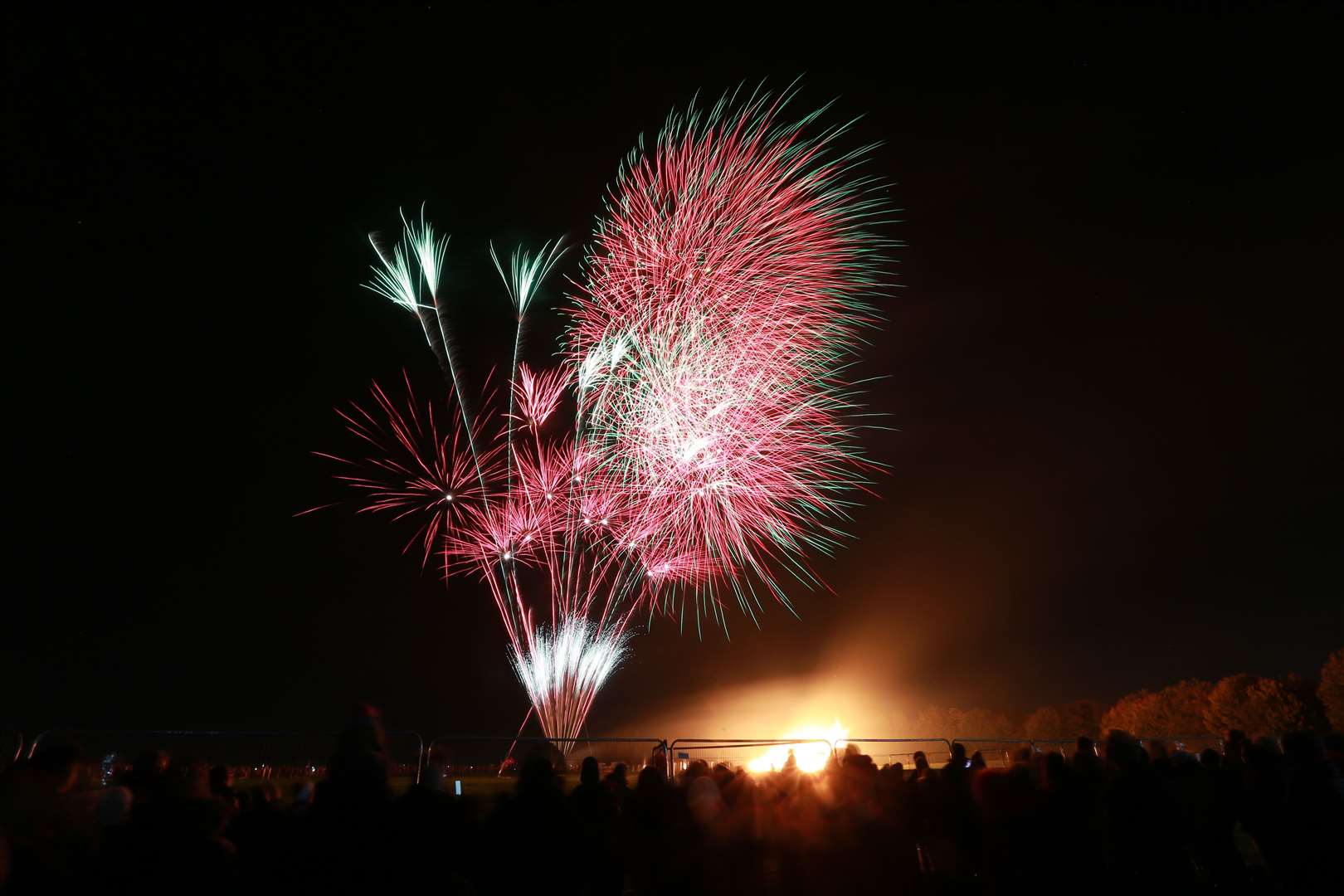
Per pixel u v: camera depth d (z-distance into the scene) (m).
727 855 7.66
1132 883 7.72
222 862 5.23
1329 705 55.66
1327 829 6.56
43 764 5.50
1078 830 7.23
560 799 6.54
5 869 4.40
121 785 7.08
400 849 5.46
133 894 5.04
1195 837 8.80
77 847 5.38
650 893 7.56
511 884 6.12
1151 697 70.00
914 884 7.98
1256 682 59.31
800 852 7.77
